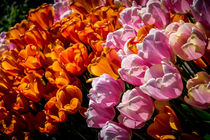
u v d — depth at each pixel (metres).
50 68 0.64
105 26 0.68
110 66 0.59
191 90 0.47
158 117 0.51
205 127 0.54
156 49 0.50
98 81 0.54
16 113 0.67
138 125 0.53
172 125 0.49
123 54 0.58
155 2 0.57
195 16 0.50
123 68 0.52
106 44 0.63
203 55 0.51
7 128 0.65
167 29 0.53
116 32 0.60
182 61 0.60
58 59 0.67
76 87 0.60
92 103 0.55
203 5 0.48
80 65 0.63
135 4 0.67
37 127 0.64
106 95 0.54
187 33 0.49
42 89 0.66
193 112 0.55
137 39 0.58
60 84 0.63
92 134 0.67
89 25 0.67
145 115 0.52
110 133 0.53
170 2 0.56
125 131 0.53
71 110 0.60
